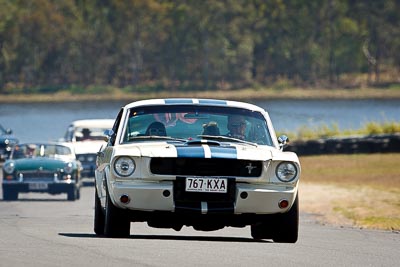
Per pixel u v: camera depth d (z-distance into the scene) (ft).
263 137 148.56
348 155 492.95
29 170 313.12
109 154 144.25
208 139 145.79
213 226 140.15
